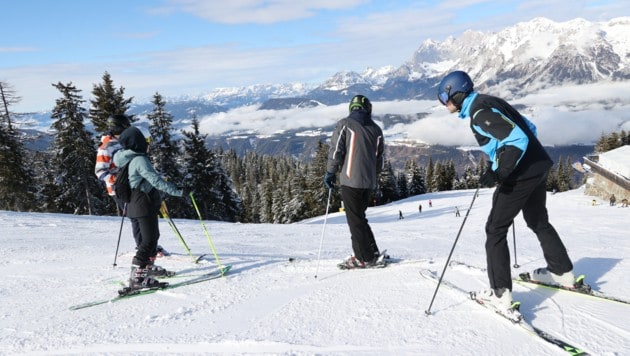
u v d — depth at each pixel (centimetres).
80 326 332
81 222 1284
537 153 285
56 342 303
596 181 3728
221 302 372
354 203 425
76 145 2777
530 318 296
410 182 7212
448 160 7775
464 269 407
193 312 351
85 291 432
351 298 355
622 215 2098
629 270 402
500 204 292
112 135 527
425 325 293
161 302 383
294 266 472
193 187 3184
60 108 2748
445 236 1000
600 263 438
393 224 1977
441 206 3872
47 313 368
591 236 891
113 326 329
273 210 5641
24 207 2988
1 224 1164
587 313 298
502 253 296
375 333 285
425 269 417
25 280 488
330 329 296
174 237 943
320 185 4706
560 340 261
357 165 413
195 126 3325
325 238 948
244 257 573
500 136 268
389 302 339
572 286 335
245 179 9450
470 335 275
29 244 783
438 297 341
